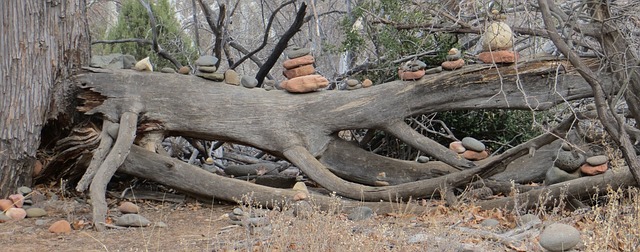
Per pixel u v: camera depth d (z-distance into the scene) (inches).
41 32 298.2
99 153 289.0
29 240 229.9
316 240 193.9
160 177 300.7
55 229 242.8
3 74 292.8
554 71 293.7
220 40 384.8
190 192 298.8
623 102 329.1
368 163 319.3
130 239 229.5
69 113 311.4
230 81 318.7
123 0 677.9
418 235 209.2
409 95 309.3
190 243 219.5
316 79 317.1
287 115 313.3
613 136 224.8
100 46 613.9
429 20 356.8
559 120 365.7
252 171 353.1
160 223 252.1
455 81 303.9
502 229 230.1
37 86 297.9
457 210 259.9
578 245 197.2
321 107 314.0
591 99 358.6
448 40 359.3
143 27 530.3
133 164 301.9
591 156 273.4
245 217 244.2
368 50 398.9
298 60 316.8
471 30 325.1
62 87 306.0
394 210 268.1
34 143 299.6
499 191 279.0
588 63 284.0
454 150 313.0
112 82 307.6
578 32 257.0
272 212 240.5
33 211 270.7
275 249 195.0
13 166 295.0
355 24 406.0
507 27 297.9
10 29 293.3
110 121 304.2
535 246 200.2
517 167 312.3
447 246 194.7
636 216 216.5
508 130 370.3
